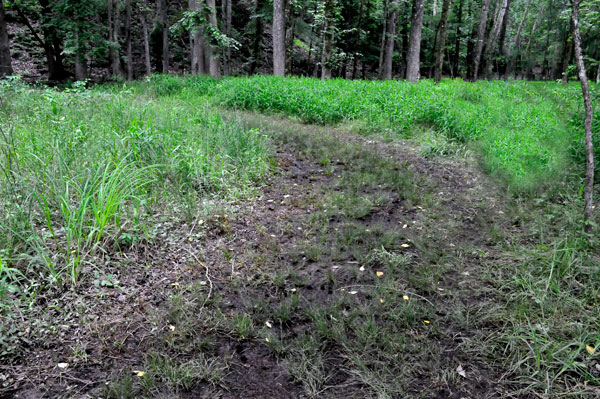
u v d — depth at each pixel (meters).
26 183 3.69
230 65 23.61
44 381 2.19
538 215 4.54
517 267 3.52
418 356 2.55
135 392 2.18
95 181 3.62
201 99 11.45
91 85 15.80
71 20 15.90
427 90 11.97
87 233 3.47
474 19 29.97
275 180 5.56
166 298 3.00
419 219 4.57
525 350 2.58
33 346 2.40
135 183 3.98
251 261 3.58
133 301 2.92
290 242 3.97
